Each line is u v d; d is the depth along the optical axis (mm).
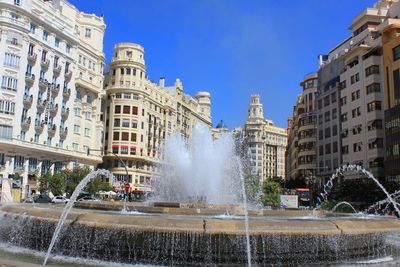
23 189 57875
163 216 11656
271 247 10039
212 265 9938
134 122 92375
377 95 60000
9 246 12195
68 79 69938
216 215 13953
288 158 154250
